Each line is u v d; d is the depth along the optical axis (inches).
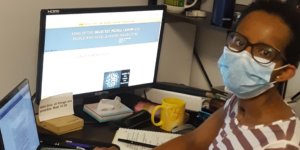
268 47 36.8
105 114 61.6
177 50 80.0
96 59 62.1
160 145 52.5
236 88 39.8
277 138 36.4
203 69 83.2
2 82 59.7
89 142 54.9
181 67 82.4
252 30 37.4
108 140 56.4
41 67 56.2
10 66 59.9
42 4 60.5
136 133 58.2
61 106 59.0
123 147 54.2
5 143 41.2
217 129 48.9
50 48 56.6
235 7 66.7
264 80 38.1
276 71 37.9
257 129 38.4
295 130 36.4
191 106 66.7
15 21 58.4
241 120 41.2
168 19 75.7
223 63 41.1
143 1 73.1
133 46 66.0
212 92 67.3
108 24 61.5
